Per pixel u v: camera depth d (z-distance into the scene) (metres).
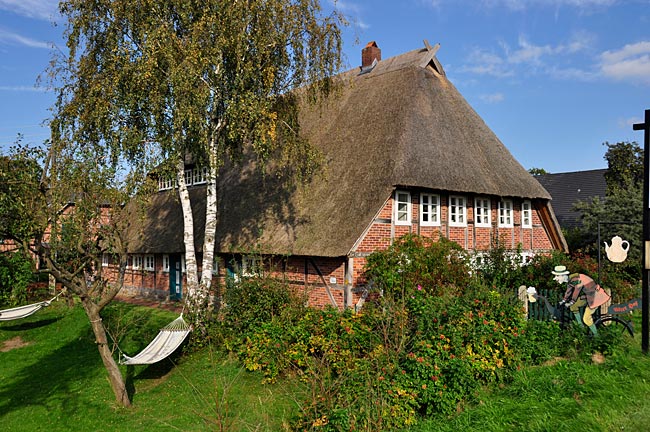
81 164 9.35
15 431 8.24
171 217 19.84
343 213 13.09
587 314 9.84
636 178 24.61
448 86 18.75
